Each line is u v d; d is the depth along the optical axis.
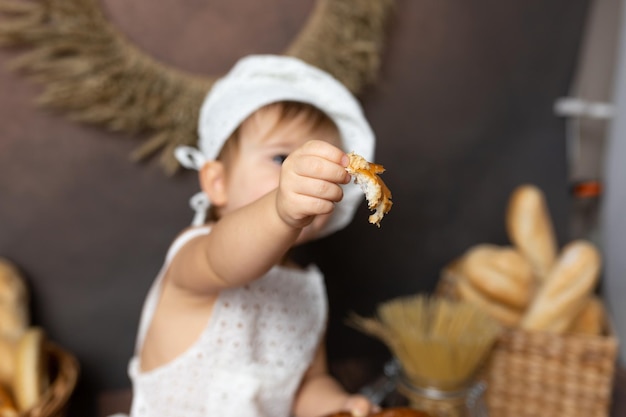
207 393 1.01
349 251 1.47
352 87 1.32
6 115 1.22
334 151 0.70
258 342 1.02
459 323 1.19
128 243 1.34
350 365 1.54
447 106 1.46
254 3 1.29
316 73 1.05
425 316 1.24
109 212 1.31
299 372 1.07
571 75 1.52
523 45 1.48
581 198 1.58
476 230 1.55
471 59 1.45
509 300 1.32
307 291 1.08
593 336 1.28
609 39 1.52
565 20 1.49
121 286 1.35
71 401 1.37
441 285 1.42
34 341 1.18
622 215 1.47
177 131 1.28
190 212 1.35
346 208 1.08
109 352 1.38
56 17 1.18
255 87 1.03
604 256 1.54
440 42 1.42
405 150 1.45
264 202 0.76
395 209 1.48
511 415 1.32
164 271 1.03
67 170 1.27
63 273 1.32
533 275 1.35
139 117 1.25
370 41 1.33
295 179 0.70
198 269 0.86
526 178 1.55
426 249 1.52
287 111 0.98
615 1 1.50
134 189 1.31
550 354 1.28
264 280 1.01
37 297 1.31
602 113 1.52
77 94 1.22
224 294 0.98
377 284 1.51
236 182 0.98
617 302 1.50
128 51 1.23
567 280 1.30
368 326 1.24
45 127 1.24
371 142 1.05
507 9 1.45
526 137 1.53
